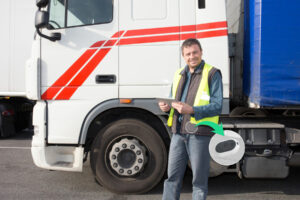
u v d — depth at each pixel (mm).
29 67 3889
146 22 3758
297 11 3479
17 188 4270
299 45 3488
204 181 2838
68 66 3822
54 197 3930
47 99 3854
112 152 3818
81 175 4855
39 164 3836
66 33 3832
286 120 4078
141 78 3758
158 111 3730
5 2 7797
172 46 3736
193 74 2828
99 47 3795
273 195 4086
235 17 4500
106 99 3785
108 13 3803
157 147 3779
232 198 3965
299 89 3500
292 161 3779
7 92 7898
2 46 7867
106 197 3912
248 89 3865
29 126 8852
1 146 7172
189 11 3723
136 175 3852
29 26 7812
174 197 2943
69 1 3852
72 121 3803
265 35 3500
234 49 4484
